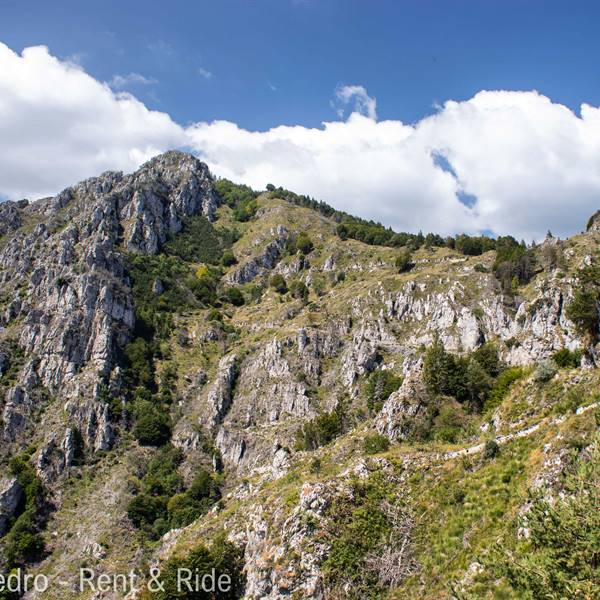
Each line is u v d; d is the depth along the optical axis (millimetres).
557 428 52344
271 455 119625
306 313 168250
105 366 149625
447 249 199875
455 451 63094
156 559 86750
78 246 193500
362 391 129750
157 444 134875
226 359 158625
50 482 120375
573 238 148000
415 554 51500
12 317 166125
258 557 57719
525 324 116562
